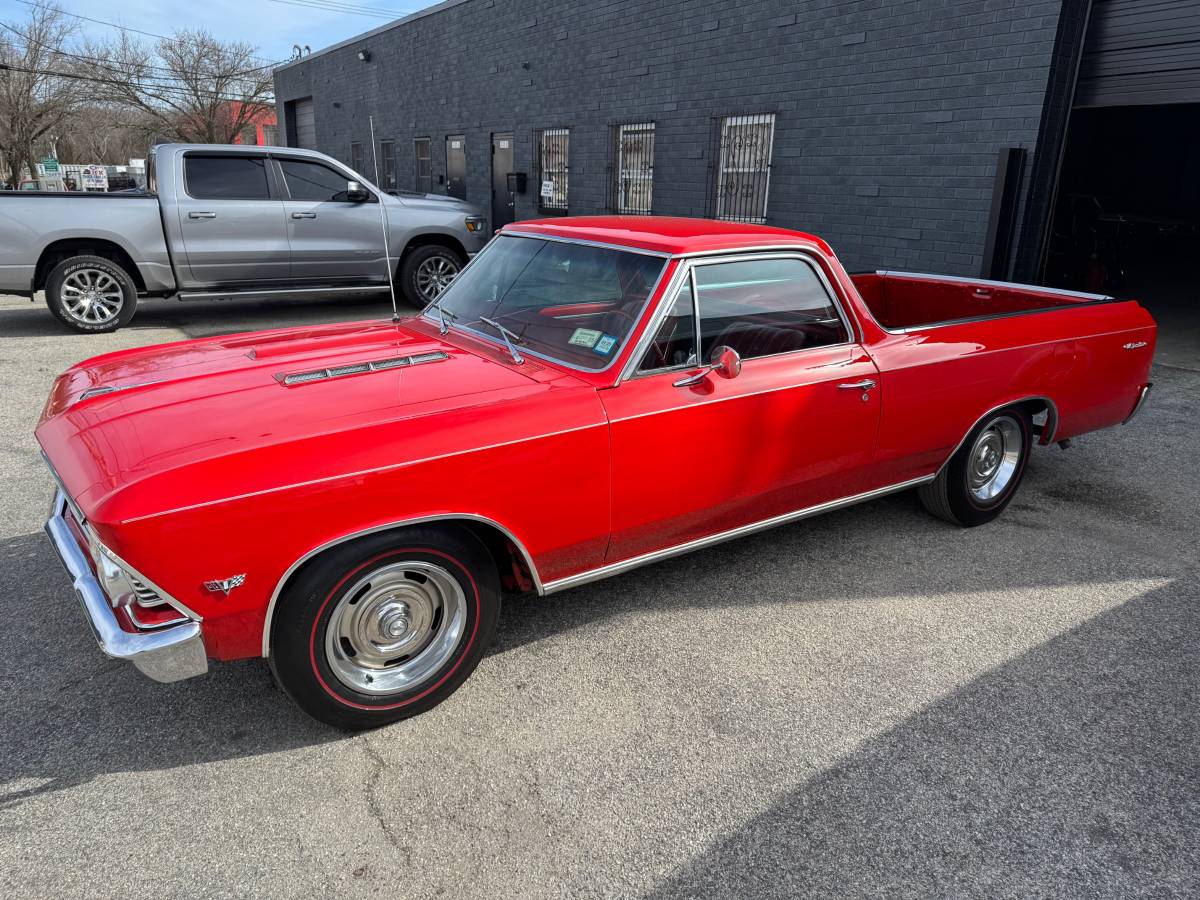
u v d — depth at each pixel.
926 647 3.32
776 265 3.42
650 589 3.76
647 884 2.19
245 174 9.16
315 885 2.16
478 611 2.85
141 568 2.21
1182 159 16.56
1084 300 4.70
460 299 3.88
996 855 2.30
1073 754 2.71
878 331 3.73
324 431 2.51
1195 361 8.18
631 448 2.98
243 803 2.45
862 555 4.12
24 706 2.86
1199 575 3.96
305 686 2.56
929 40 8.34
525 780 2.56
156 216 8.74
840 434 3.60
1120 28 7.50
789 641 3.34
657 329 3.06
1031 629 3.46
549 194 14.70
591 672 3.12
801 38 9.62
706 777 2.58
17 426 5.73
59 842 2.29
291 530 2.36
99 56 46.31
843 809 2.46
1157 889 2.20
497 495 2.70
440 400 2.76
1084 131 14.89
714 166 11.16
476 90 16.22
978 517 4.43
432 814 2.42
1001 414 4.25
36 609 3.46
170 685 3.01
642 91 12.11
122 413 2.71
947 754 2.70
